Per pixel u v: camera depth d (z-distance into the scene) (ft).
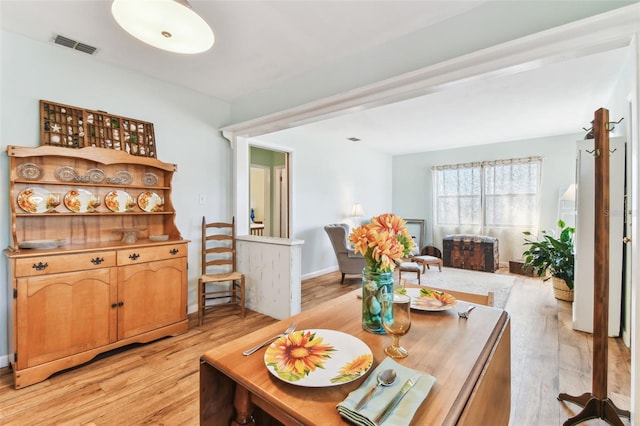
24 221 7.46
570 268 12.19
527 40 5.41
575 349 8.25
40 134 7.70
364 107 8.36
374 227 3.74
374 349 3.20
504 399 3.86
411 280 15.80
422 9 6.27
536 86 10.54
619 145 8.76
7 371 6.99
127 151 9.14
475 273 17.51
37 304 6.58
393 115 13.78
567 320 10.34
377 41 7.52
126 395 6.18
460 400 2.40
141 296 8.25
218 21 6.74
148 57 8.45
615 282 8.97
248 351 3.15
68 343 6.97
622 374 7.08
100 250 7.47
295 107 9.31
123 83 9.16
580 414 5.39
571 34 5.08
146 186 9.27
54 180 7.80
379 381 2.51
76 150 7.70
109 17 6.71
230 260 11.50
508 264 18.98
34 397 6.09
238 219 11.81
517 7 5.68
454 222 21.22
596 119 5.45
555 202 17.66
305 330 3.57
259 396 2.52
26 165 7.39
